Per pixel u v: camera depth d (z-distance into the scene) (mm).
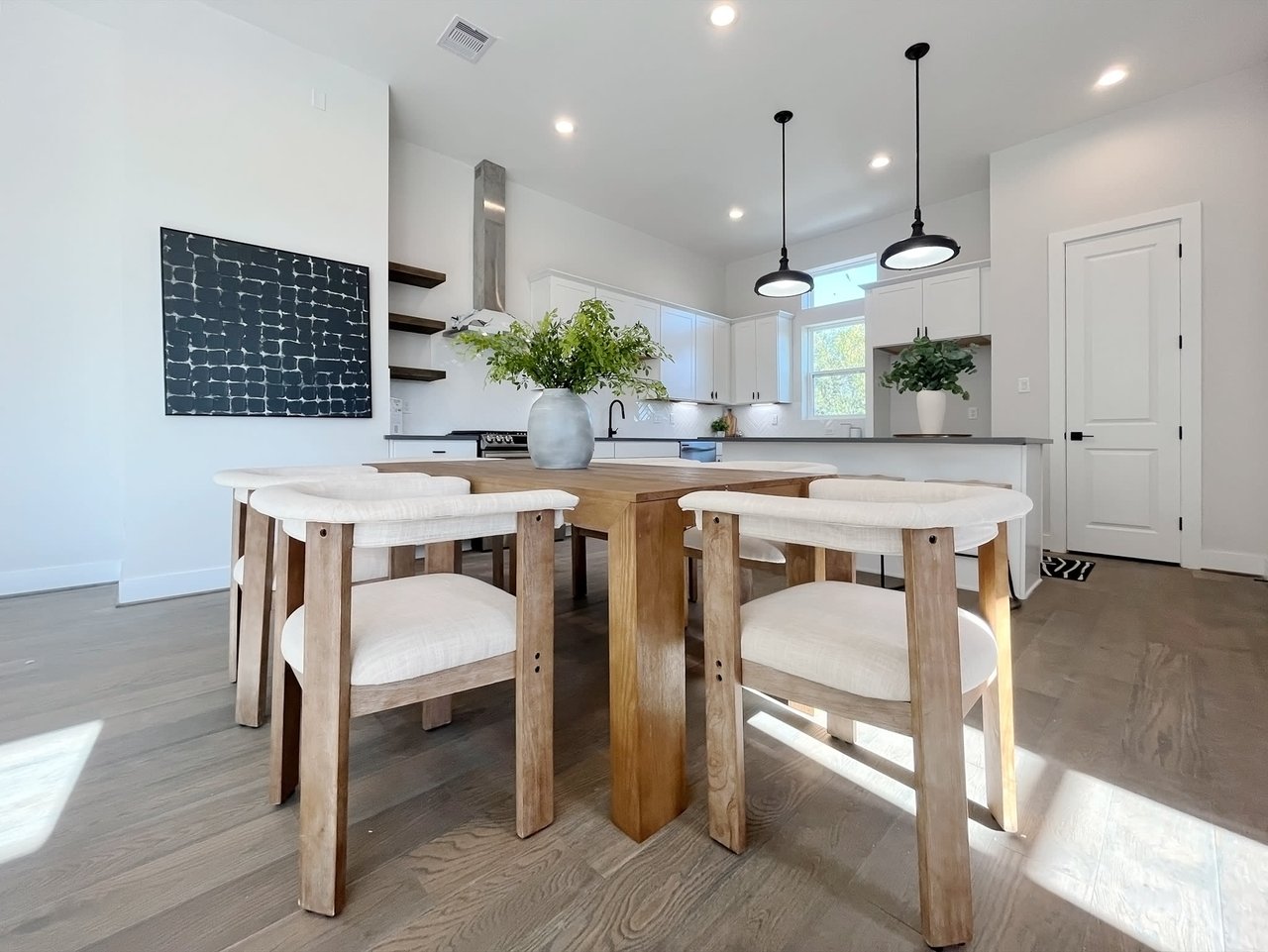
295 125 3111
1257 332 3223
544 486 1313
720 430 6418
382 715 1640
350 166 3301
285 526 1006
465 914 914
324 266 3197
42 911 914
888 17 2857
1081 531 3801
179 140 2775
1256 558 3219
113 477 3131
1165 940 855
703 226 5629
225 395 2898
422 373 3932
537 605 1089
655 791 1114
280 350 3059
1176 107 3436
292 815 1171
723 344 6367
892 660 859
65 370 2984
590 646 2166
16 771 1321
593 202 5102
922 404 3100
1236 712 1569
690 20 2891
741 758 1042
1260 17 2844
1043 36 2982
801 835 1105
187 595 2826
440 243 4273
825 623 978
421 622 1009
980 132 3885
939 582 814
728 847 1060
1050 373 3891
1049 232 3889
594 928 888
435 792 1258
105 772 1321
